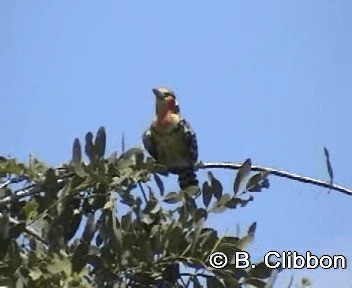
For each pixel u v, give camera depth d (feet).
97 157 37.70
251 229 37.45
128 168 38.17
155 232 36.68
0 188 38.58
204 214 37.04
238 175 38.68
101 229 36.09
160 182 38.88
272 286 37.19
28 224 37.35
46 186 37.88
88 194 38.60
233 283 37.14
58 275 34.65
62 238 36.19
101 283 35.60
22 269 34.35
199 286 37.35
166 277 37.35
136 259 36.06
